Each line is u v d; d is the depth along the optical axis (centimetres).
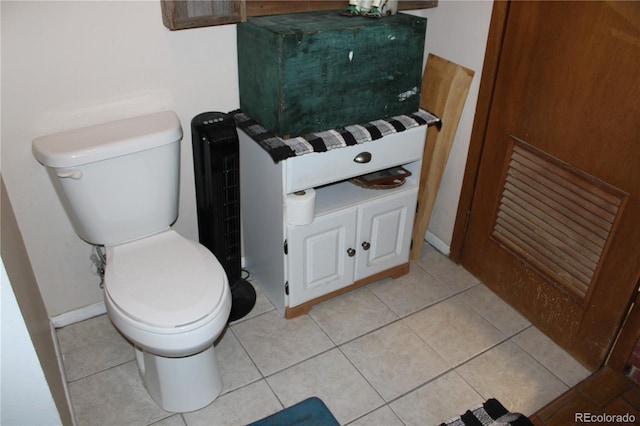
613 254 172
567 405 179
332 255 208
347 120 188
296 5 192
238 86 199
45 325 178
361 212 205
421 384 186
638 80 151
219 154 180
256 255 223
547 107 182
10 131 165
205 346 155
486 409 176
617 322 178
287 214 186
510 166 203
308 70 170
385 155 197
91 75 170
